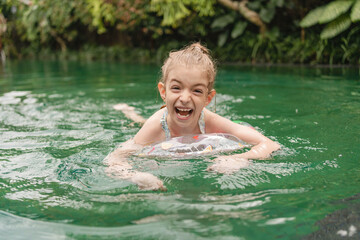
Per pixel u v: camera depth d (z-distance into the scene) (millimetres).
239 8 9805
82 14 13000
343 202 1437
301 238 1187
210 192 1588
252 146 2266
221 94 4430
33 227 1333
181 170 1873
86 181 1765
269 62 9320
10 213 1449
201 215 1373
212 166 1889
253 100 3980
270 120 3014
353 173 1756
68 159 2115
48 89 5281
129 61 11828
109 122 3109
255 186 1641
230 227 1271
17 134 2725
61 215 1422
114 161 2012
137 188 1656
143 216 1383
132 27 11812
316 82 5250
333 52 7926
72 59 13711
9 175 1876
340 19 7777
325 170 1815
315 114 3164
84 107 3811
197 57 2199
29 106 3879
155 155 2125
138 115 3422
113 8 11094
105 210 1447
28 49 15352
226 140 2301
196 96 2180
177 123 2262
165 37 11930
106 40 14109
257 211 1387
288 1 9375
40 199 1575
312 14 8414
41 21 14070
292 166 1890
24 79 6730
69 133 2740
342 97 3930
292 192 1556
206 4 9500
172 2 9578
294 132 2607
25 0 13695
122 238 1232
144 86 5438
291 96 4160
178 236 1228
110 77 6879
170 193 1585
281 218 1324
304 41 8812
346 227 1238
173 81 2170
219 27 10398
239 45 10047
